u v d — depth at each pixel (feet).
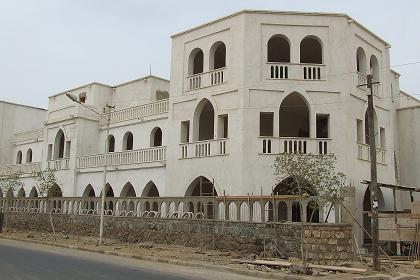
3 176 147.54
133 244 81.76
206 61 94.32
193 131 94.07
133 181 106.42
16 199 132.87
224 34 91.61
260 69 86.53
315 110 85.15
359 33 91.86
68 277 43.50
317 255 60.34
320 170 71.15
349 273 52.54
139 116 114.83
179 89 98.32
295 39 87.71
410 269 60.34
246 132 84.43
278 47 99.96
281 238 63.72
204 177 90.48
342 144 83.66
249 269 53.47
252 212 71.05
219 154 87.45
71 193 123.44
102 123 129.18
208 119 103.04
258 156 83.61
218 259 61.82
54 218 109.70
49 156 140.15
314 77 86.69
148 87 124.77
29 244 85.61
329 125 84.69
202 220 74.38
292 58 87.04
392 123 100.22
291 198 66.03
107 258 64.69
